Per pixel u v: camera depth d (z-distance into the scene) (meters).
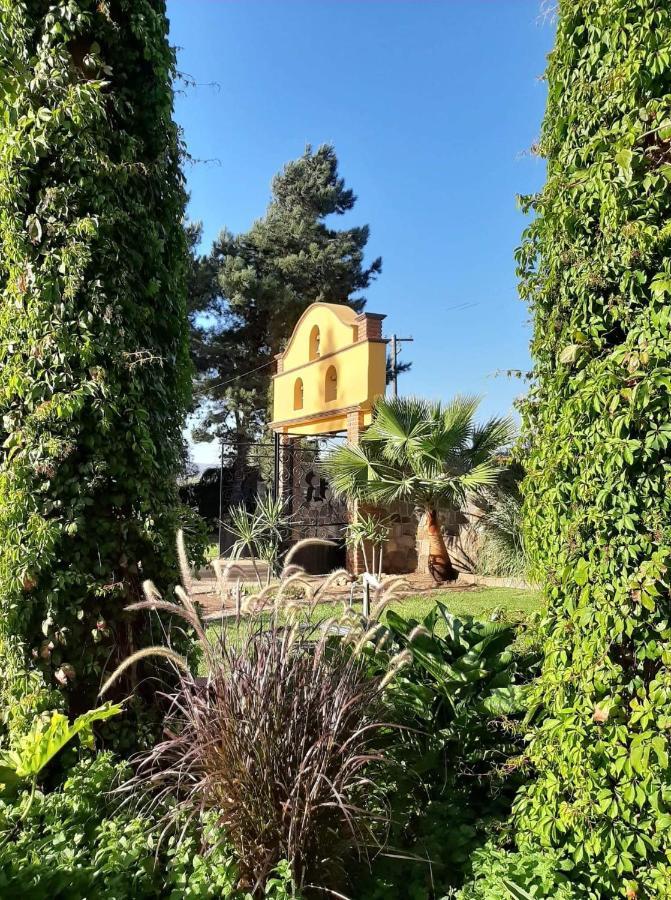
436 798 2.43
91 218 2.72
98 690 2.73
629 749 1.72
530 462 2.24
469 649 2.82
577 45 2.10
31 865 1.60
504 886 1.78
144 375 2.98
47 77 2.75
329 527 12.79
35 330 2.71
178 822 1.95
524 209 2.36
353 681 2.17
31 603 2.61
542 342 2.23
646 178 1.74
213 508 20.42
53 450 2.62
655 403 1.69
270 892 1.69
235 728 1.88
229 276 23.05
